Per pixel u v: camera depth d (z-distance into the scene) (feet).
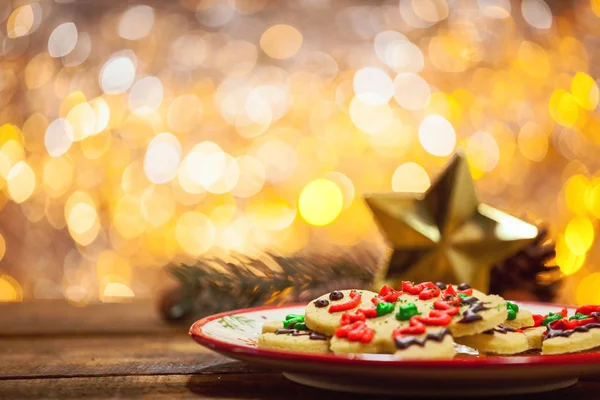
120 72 4.89
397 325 1.59
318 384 1.67
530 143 4.95
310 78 5.23
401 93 5.09
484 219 2.12
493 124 5.04
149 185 4.95
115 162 4.90
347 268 2.35
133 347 2.15
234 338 1.78
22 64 4.74
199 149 5.00
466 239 2.11
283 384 1.72
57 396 1.64
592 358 1.47
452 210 2.10
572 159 4.87
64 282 4.93
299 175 5.15
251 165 5.09
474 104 5.08
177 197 4.98
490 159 4.85
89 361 1.96
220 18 5.06
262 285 2.33
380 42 5.11
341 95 5.22
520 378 1.49
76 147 4.84
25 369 1.87
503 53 4.98
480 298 1.71
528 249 2.31
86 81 4.85
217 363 1.93
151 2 4.97
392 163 5.21
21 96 4.74
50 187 4.80
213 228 4.93
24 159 4.76
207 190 4.95
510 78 5.05
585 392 1.64
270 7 5.08
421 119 5.13
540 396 1.61
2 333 2.35
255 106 5.15
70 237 4.93
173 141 4.99
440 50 5.06
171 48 5.06
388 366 1.44
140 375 1.82
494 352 1.63
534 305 2.05
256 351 1.54
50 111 4.78
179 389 1.69
